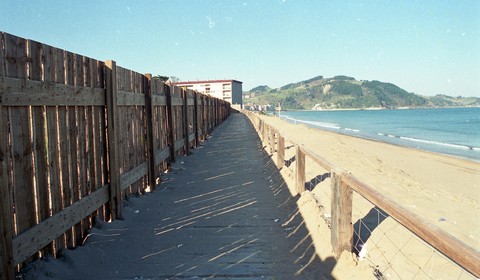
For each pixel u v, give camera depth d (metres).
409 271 3.83
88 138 4.75
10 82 3.15
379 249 4.38
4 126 3.12
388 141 31.48
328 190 7.16
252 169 9.89
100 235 4.77
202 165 10.52
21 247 3.25
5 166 3.00
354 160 13.54
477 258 1.94
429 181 11.77
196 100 14.75
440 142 31.50
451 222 6.00
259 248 4.57
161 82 8.98
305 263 4.13
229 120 39.38
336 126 58.94
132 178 6.35
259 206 6.38
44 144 3.73
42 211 3.67
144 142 7.31
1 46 3.07
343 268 3.86
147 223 5.50
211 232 5.14
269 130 13.34
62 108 4.11
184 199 6.86
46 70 3.74
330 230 4.75
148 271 3.95
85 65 4.66
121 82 5.97
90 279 3.75
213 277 3.82
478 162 17.47
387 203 3.02
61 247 4.06
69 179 4.23
